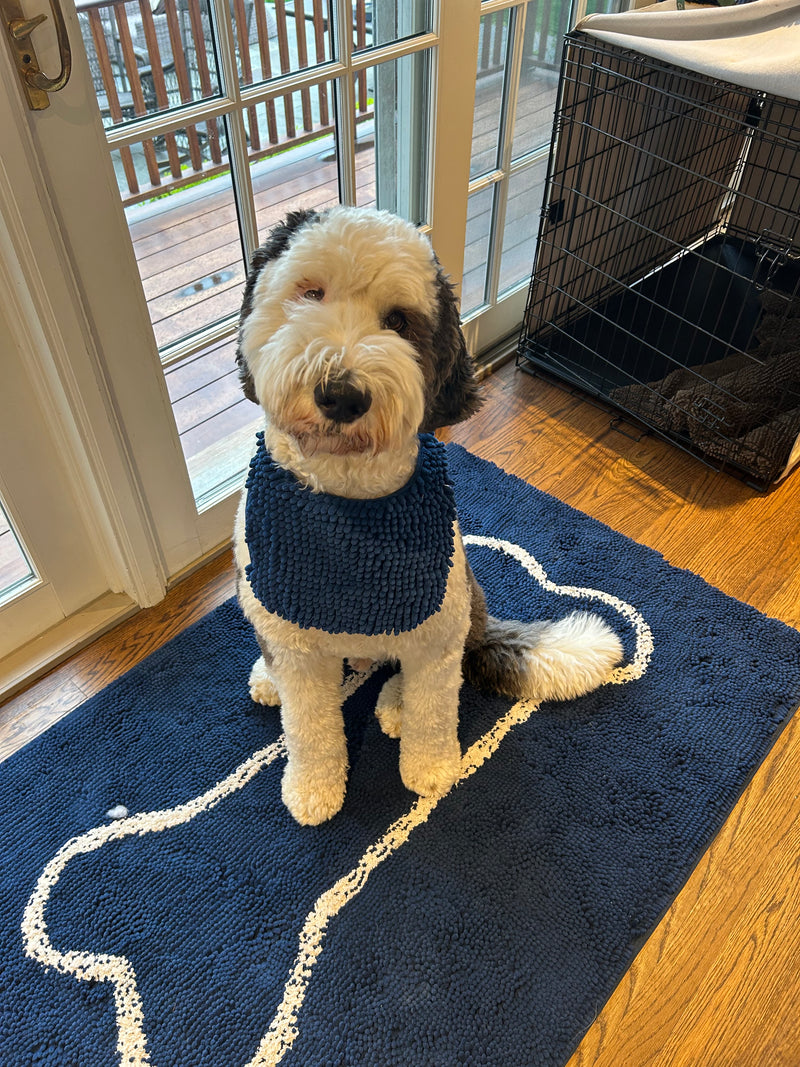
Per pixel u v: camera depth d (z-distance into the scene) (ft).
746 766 4.99
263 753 5.03
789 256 7.97
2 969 4.10
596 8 7.47
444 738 4.65
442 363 3.40
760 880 4.54
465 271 7.70
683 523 6.69
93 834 4.63
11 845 4.58
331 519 3.47
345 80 5.32
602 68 6.56
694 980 4.15
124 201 4.68
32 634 5.63
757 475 6.87
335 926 4.26
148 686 5.40
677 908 4.42
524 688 5.18
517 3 6.15
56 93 3.73
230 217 5.26
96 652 5.69
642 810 4.77
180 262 5.16
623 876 4.48
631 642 5.70
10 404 4.68
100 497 5.20
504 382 8.17
